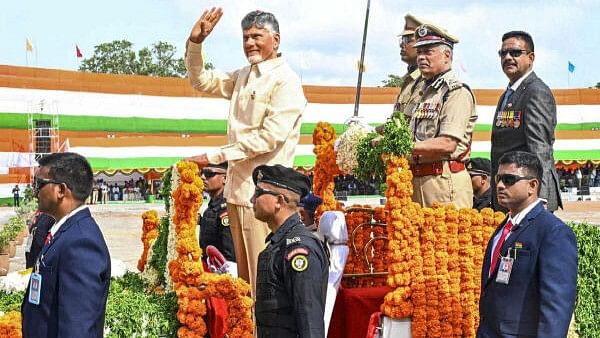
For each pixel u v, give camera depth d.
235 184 5.89
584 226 6.86
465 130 6.37
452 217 5.98
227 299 5.34
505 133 6.73
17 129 41.81
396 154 5.89
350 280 6.68
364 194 40.94
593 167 48.03
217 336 5.32
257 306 4.47
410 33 7.28
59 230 3.96
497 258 4.75
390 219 5.86
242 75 6.09
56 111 42.59
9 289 6.57
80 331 3.74
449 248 5.98
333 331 6.29
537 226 4.61
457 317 5.91
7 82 41.88
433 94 6.48
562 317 4.40
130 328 5.19
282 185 4.51
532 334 4.54
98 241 3.93
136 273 7.28
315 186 7.53
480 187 8.13
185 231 5.30
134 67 71.62
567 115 47.62
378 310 6.15
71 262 3.84
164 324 5.32
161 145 43.25
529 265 4.56
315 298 4.23
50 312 3.85
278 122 5.74
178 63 72.38
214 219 7.00
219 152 5.60
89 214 4.04
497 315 4.66
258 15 5.95
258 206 4.55
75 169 4.01
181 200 5.33
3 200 41.06
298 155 42.75
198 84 6.16
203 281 5.30
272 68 5.93
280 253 4.38
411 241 5.83
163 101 45.47
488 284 4.77
